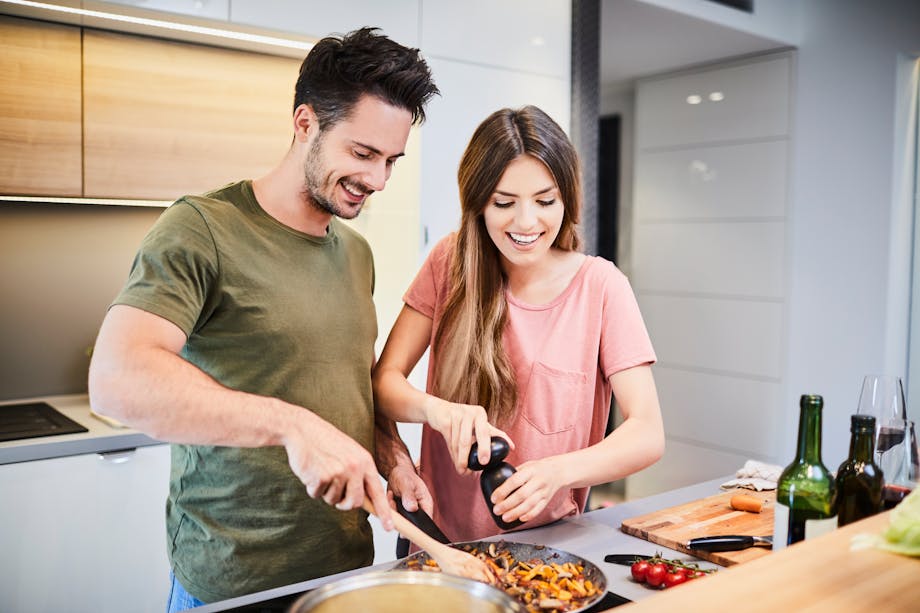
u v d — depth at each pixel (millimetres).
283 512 1370
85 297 2996
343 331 1447
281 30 2605
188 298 1243
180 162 2734
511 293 1673
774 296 4355
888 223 3941
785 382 4324
